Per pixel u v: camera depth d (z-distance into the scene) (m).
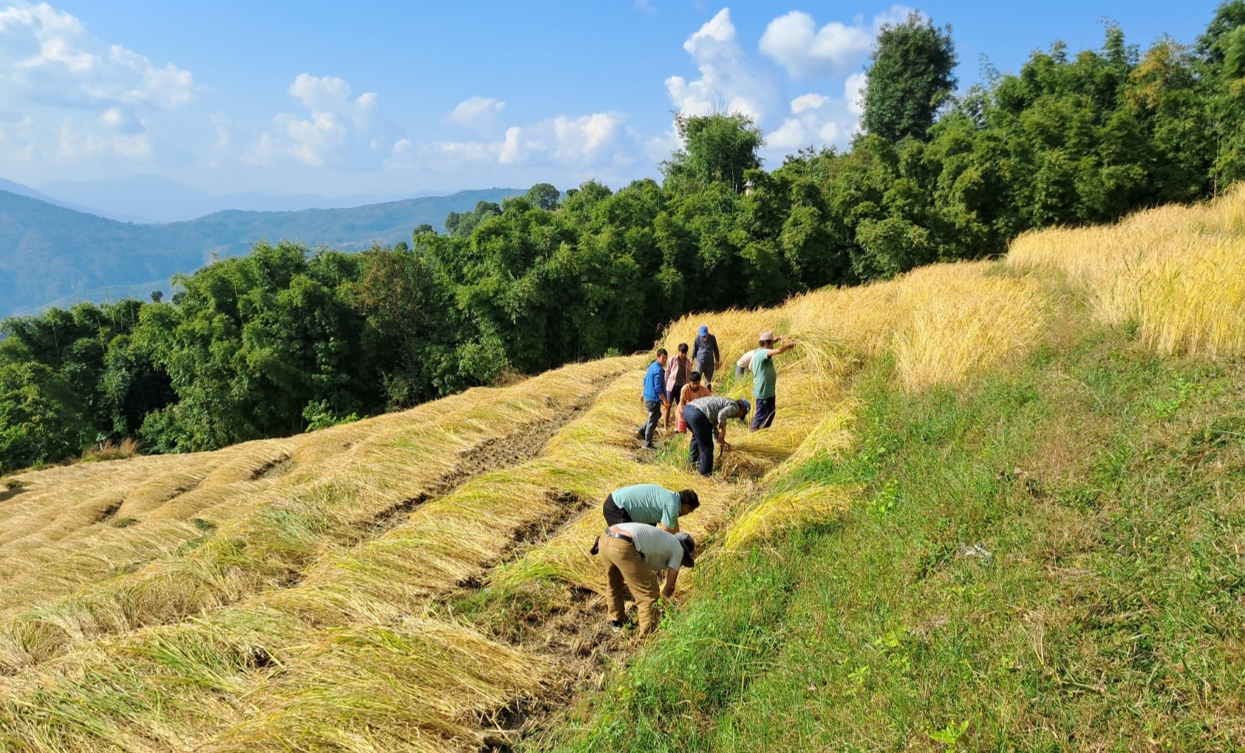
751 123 42.00
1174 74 34.28
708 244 30.69
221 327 27.94
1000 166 30.84
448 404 15.52
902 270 30.33
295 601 5.85
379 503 8.93
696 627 4.65
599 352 27.64
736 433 9.12
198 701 4.75
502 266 26.92
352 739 4.15
